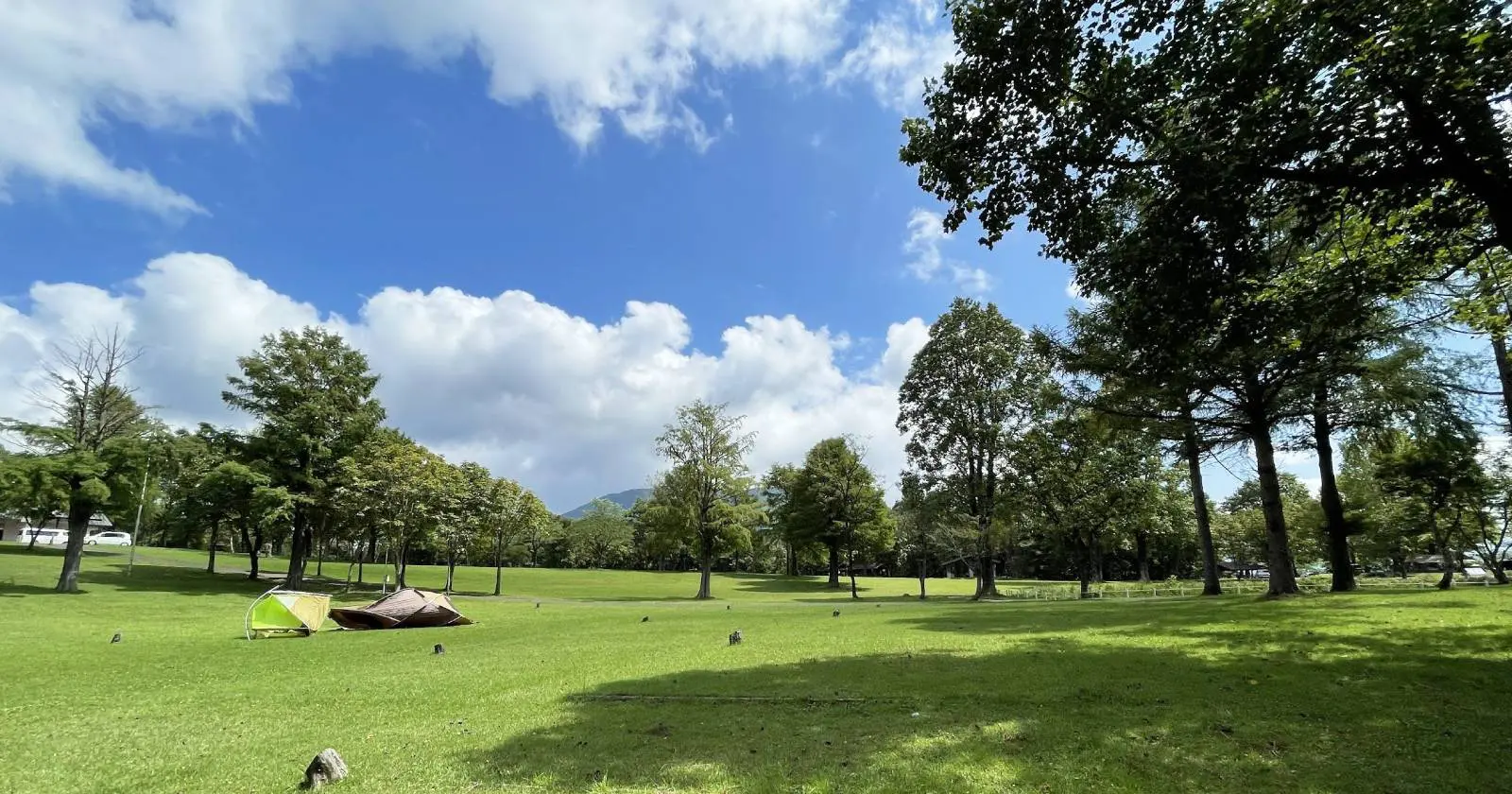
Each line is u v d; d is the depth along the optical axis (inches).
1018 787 216.4
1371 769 223.0
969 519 1595.7
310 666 524.4
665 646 584.1
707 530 1867.6
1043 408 1195.3
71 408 1429.6
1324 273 463.2
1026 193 458.9
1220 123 378.6
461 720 330.0
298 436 1633.9
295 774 252.5
